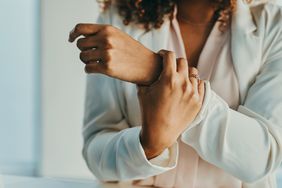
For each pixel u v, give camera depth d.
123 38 0.53
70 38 0.55
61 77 2.06
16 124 2.10
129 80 0.55
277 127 0.70
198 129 0.66
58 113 2.08
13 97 2.08
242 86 0.77
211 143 0.67
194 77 0.58
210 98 0.64
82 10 2.00
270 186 0.78
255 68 0.77
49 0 2.00
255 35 0.78
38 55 2.05
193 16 0.82
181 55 0.80
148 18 0.83
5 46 2.03
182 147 0.76
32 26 2.05
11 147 2.10
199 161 0.76
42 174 2.10
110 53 0.52
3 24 2.01
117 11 0.85
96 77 0.82
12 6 2.01
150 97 0.56
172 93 0.55
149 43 0.81
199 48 0.81
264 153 0.67
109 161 0.70
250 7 0.84
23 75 2.07
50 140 2.09
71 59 2.04
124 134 0.68
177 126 0.57
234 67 0.77
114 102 0.80
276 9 0.82
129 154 0.63
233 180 0.76
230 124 0.66
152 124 0.57
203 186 0.76
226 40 0.79
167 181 0.77
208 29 0.82
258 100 0.74
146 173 0.64
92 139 0.79
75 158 2.10
